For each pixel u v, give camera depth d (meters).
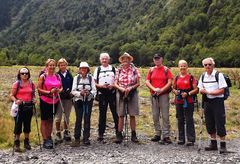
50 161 10.73
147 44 168.00
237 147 13.42
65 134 13.62
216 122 12.12
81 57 180.50
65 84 13.29
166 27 184.12
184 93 13.09
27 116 12.20
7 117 17.27
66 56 186.75
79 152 12.02
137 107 13.63
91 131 15.70
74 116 18.09
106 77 13.48
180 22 178.25
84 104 13.03
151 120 18.56
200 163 10.66
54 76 12.83
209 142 14.10
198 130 16.48
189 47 146.62
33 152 11.98
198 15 164.00
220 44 142.75
